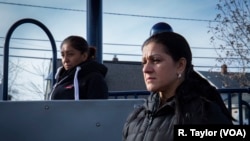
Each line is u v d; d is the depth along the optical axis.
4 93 2.71
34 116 2.28
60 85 2.77
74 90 2.70
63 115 2.31
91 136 2.33
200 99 1.48
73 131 2.31
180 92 1.54
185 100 1.52
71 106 2.33
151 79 1.59
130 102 2.39
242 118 4.25
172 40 1.60
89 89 2.65
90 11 3.98
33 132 2.27
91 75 2.69
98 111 2.35
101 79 2.70
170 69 1.58
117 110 2.37
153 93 1.69
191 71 1.65
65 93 2.71
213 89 1.60
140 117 1.70
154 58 1.59
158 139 1.51
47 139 2.28
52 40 3.08
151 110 1.62
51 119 2.30
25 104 2.28
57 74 2.89
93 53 3.02
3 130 2.24
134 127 1.69
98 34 3.96
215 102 1.55
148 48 1.62
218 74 16.92
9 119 2.26
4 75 2.72
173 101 1.54
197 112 1.45
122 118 2.37
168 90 1.61
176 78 1.60
